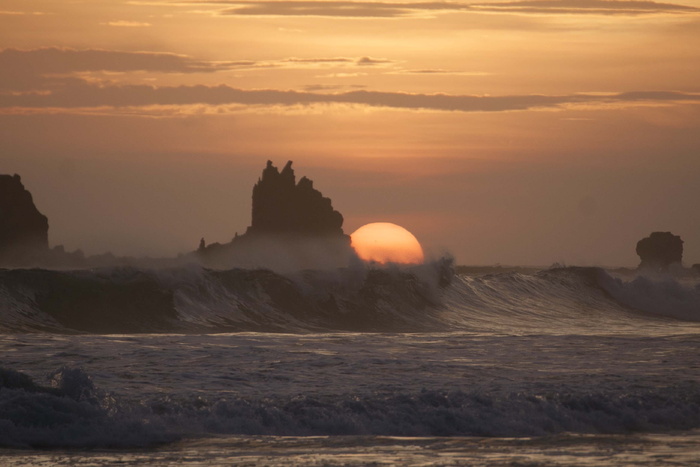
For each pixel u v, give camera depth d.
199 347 116.75
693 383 94.38
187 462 62.62
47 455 64.44
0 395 73.75
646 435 74.88
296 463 62.25
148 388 86.69
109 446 67.56
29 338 124.94
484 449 67.56
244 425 74.81
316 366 102.44
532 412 79.88
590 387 90.88
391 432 75.06
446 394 82.88
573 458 64.44
